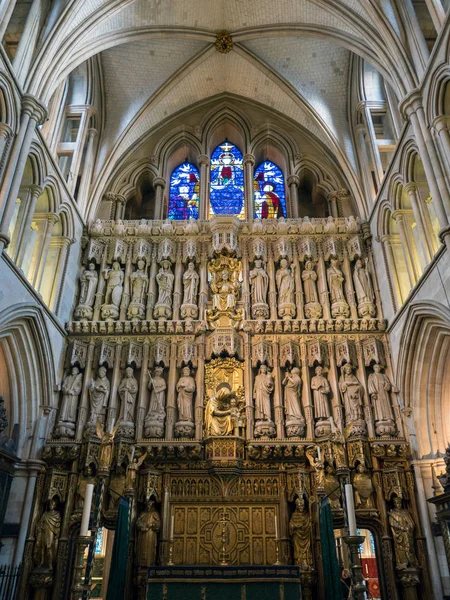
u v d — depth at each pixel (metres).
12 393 14.71
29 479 14.35
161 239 18.91
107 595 10.98
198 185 22.02
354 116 20.78
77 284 18.08
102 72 20.77
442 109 12.92
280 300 17.55
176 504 14.56
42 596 13.34
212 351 16.39
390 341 16.61
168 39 20.00
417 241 16.14
